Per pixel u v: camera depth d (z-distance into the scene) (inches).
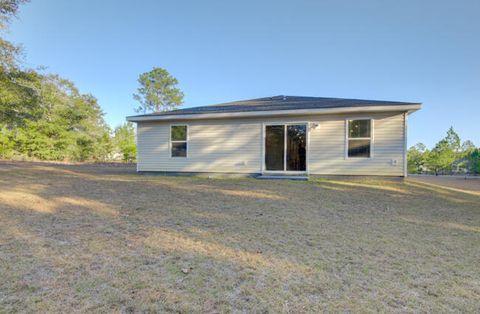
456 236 134.7
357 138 350.9
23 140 673.0
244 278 87.4
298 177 358.3
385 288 82.3
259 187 286.8
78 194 229.1
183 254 106.3
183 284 82.4
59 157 735.7
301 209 190.4
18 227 135.6
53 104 705.0
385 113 340.2
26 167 492.4
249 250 112.1
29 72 449.4
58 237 122.6
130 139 951.0
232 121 399.2
